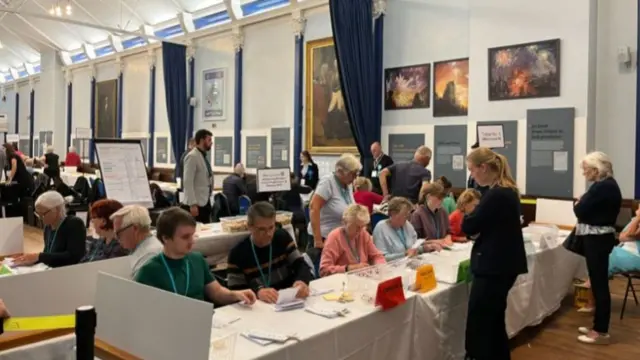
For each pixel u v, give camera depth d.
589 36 5.98
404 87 7.82
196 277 2.29
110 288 1.66
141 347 1.55
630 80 6.00
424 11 7.58
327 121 8.91
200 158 4.91
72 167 12.51
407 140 7.79
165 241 2.20
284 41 9.69
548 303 4.03
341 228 3.19
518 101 6.46
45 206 3.14
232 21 10.49
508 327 3.38
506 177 2.72
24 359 1.77
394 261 3.04
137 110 13.45
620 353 3.49
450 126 7.28
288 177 5.03
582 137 6.02
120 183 4.15
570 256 4.47
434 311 2.66
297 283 2.49
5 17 14.25
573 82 6.07
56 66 16.20
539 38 6.29
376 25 8.04
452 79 7.29
